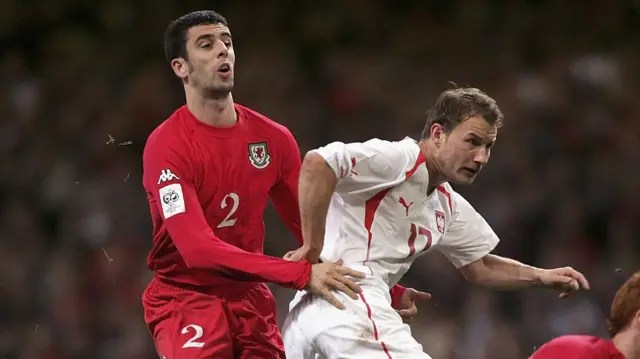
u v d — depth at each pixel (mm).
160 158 16094
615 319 15156
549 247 42062
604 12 57281
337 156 15352
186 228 15703
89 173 44750
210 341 16266
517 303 37312
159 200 15984
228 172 16344
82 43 53031
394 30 57031
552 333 36531
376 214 16062
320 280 15516
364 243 16109
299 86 52969
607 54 55375
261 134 16781
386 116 50656
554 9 57531
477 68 54781
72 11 54562
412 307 18000
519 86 52188
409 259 16547
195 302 16734
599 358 14930
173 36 16469
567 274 18094
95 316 37969
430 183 16250
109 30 54156
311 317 15961
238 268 15500
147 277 39156
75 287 38781
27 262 40688
